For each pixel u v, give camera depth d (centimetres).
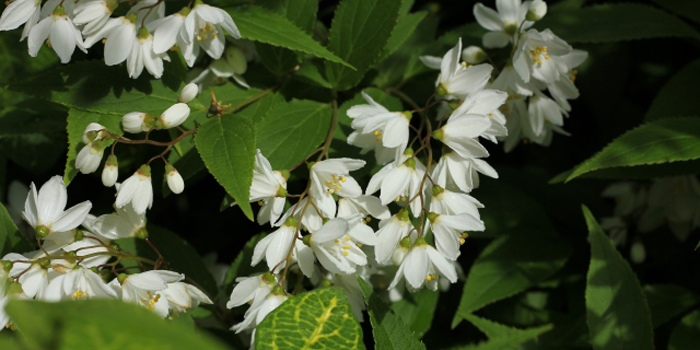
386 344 55
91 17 60
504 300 67
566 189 70
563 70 64
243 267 65
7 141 68
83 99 61
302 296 54
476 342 67
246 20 63
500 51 68
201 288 64
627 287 62
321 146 63
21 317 31
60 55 60
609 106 72
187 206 72
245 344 65
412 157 61
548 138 69
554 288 68
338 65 65
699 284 68
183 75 63
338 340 53
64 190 60
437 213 60
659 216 70
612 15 69
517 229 67
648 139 62
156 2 62
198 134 60
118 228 62
